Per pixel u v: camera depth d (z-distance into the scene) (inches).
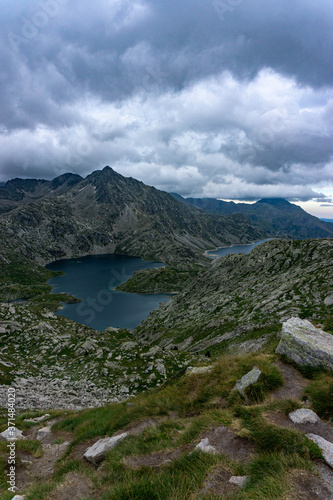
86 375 1737.2
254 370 561.6
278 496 250.4
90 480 410.6
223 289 4916.3
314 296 2957.7
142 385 1568.7
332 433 344.5
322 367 533.6
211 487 291.9
